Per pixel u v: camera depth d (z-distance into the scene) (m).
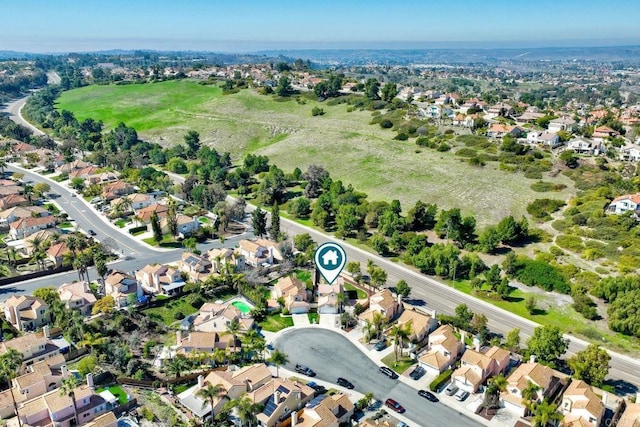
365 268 143.75
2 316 116.31
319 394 91.81
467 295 129.00
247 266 145.12
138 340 107.50
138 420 85.31
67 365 98.88
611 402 89.62
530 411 85.75
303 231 171.75
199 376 91.06
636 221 157.62
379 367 100.50
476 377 93.69
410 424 84.88
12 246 154.38
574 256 142.50
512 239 151.25
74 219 179.00
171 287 127.88
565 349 100.88
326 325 115.62
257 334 110.75
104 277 127.19
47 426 81.38
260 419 82.88
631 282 120.62
